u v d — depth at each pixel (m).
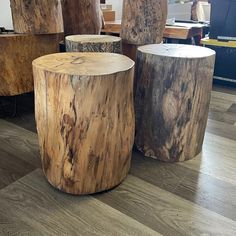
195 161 1.46
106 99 1.01
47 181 1.27
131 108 1.17
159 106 1.34
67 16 1.99
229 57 2.58
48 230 1.01
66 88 0.97
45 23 1.76
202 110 1.37
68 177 1.13
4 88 1.81
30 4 1.68
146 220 1.06
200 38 2.54
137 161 1.44
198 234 1.01
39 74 1.02
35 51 1.84
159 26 1.66
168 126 1.36
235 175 1.34
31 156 1.48
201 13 3.00
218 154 1.53
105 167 1.14
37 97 1.09
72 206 1.13
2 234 0.99
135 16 1.61
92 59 1.17
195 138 1.42
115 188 1.23
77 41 1.54
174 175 1.34
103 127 1.05
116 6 3.26
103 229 1.02
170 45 1.50
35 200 1.16
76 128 1.03
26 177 1.31
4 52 1.71
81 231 1.01
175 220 1.06
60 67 1.03
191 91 1.28
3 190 1.21
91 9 2.00
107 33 2.49
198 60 1.23
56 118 1.04
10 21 2.25
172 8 2.92
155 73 1.29
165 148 1.41
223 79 2.70
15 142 1.62
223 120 1.96
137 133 1.48
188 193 1.21
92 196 1.18
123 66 1.08
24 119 1.93
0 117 1.95
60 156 1.10
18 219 1.06
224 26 2.35
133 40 1.68
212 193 1.21
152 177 1.32
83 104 0.99
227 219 1.07
